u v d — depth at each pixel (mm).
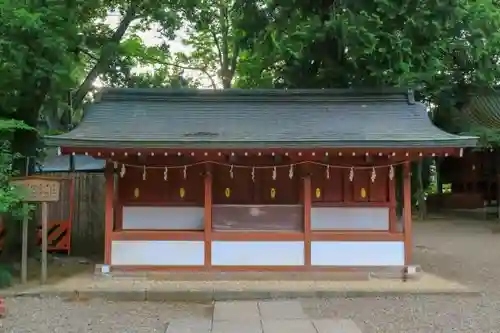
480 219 24484
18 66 10008
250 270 10633
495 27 15039
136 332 7105
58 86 11109
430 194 30328
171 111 11461
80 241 14594
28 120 11922
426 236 18453
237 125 10836
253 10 15820
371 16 12461
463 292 9383
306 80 15977
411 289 9531
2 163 9609
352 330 7000
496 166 24688
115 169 10977
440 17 12570
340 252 10672
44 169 15633
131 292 9203
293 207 10852
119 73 16234
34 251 12445
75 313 8156
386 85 13898
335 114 11398
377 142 9656
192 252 10672
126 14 15039
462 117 22828
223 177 11188
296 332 6902
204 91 11891
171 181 11211
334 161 10867
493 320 7633
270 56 17266
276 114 11391
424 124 10883
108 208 10656
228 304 8719
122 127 10633
